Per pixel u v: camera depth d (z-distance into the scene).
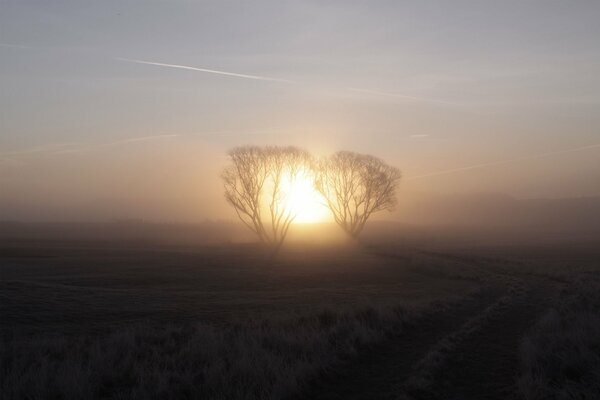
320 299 32.16
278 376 12.16
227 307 28.53
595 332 16.83
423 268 53.41
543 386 11.81
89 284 41.53
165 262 62.94
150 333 18.75
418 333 19.73
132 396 11.31
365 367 14.52
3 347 15.82
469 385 12.73
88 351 15.65
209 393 11.62
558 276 42.59
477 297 31.11
